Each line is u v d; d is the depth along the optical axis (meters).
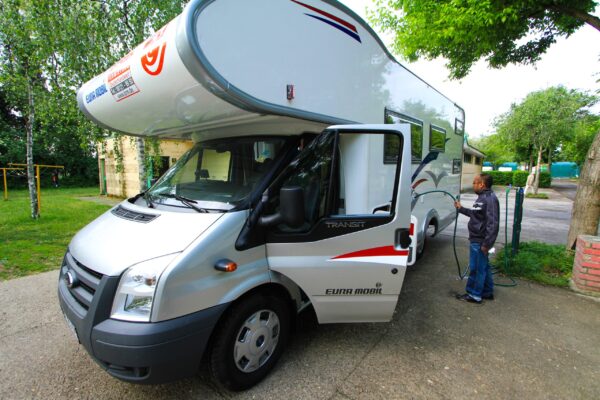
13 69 7.41
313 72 2.69
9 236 6.85
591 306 3.96
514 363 2.82
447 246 6.90
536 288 4.52
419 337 3.22
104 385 2.52
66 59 6.79
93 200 13.53
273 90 2.38
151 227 2.33
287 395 2.42
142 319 1.92
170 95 2.42
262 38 2.31
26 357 2.85
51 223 8.20
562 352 3.00
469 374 2.67
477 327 3.44
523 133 18.86
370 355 2.91
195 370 2.10
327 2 2.80
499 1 4.64
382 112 3.71
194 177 3.04
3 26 6.72
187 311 2.02
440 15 5.41
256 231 2.42
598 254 4.25
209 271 2.13
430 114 5.25
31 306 3.79
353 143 3.13
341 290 2.62
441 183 6.01
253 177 2.63
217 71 2.05
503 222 10.09
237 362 2.38
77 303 2.20
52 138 17.72
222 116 2.58
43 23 6.53
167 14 6.89
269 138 2.82
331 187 2.54
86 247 2.38
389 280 2.66
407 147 2.61
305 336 3.21
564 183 34.25
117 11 6.77
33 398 2.38
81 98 3.49
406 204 2.65
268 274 2.49
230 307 2.33
